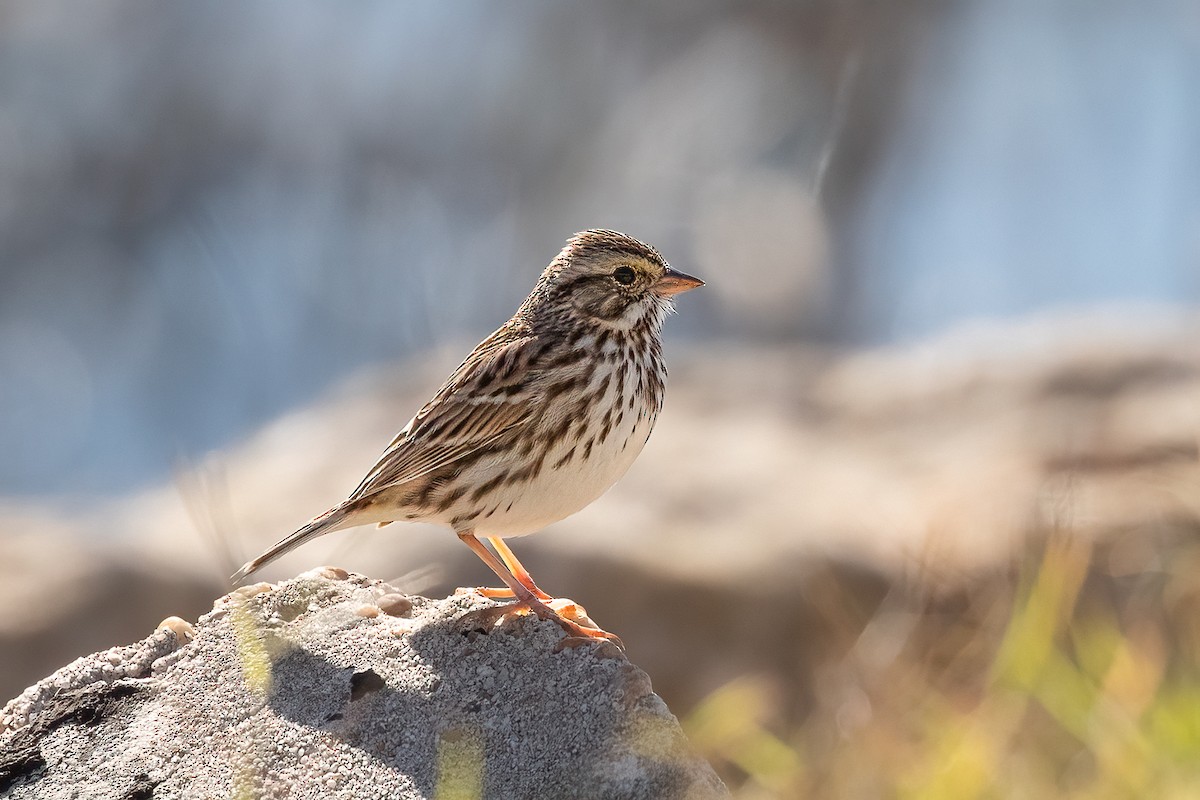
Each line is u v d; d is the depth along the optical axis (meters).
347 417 16.72
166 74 27.89
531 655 6.89
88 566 13.44
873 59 27.70
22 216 27.36
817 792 10.31
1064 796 9.48
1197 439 14.25
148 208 27.78
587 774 6.32
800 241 27.14
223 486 8.11
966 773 9.38
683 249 27.14
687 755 6.38
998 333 18.05
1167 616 11.85
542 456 8.18
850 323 27.66
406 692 6.81
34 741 6.78
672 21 27.91
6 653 12.94
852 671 11.11
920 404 16.44
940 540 12.33
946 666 11.45
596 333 8.26
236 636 7.21
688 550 12.98
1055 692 9.70
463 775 6.35
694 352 19.56
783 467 14.63
